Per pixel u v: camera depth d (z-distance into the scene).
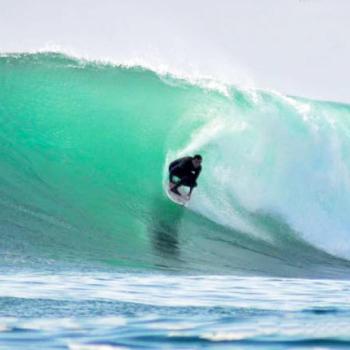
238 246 58.56
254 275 51.34
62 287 41.16
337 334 32.50
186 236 58.31
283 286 46.75
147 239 56.44
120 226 57.47
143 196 61.12
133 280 45.19
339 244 63.88
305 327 33.78
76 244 53.66
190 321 34.22
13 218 55.56
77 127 65.56
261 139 65.56
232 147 65.12
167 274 48.44
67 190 60.03
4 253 49.94
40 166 61.78
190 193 59.12
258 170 64.62
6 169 60.72
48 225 55.50
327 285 48.38
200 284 45.41
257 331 32.75
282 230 62.97
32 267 46.91
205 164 64.19
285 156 65.50
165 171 63.47
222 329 32.88
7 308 35.25
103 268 48.47
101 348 29.59
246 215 62.50
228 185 63.66
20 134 64.38
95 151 64.06
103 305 36.81
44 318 33.75
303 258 59.84
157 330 32.38
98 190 61.00
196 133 66.00
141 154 64.38
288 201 64.44
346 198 66.00
